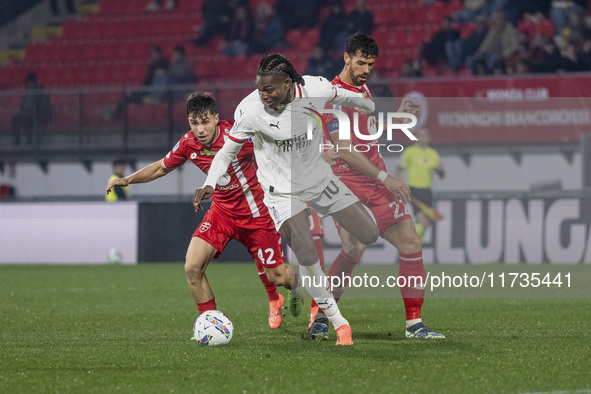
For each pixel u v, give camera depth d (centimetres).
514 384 1270
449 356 1524
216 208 1830
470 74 5375
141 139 4888
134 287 3256
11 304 2669
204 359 1510
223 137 1791
